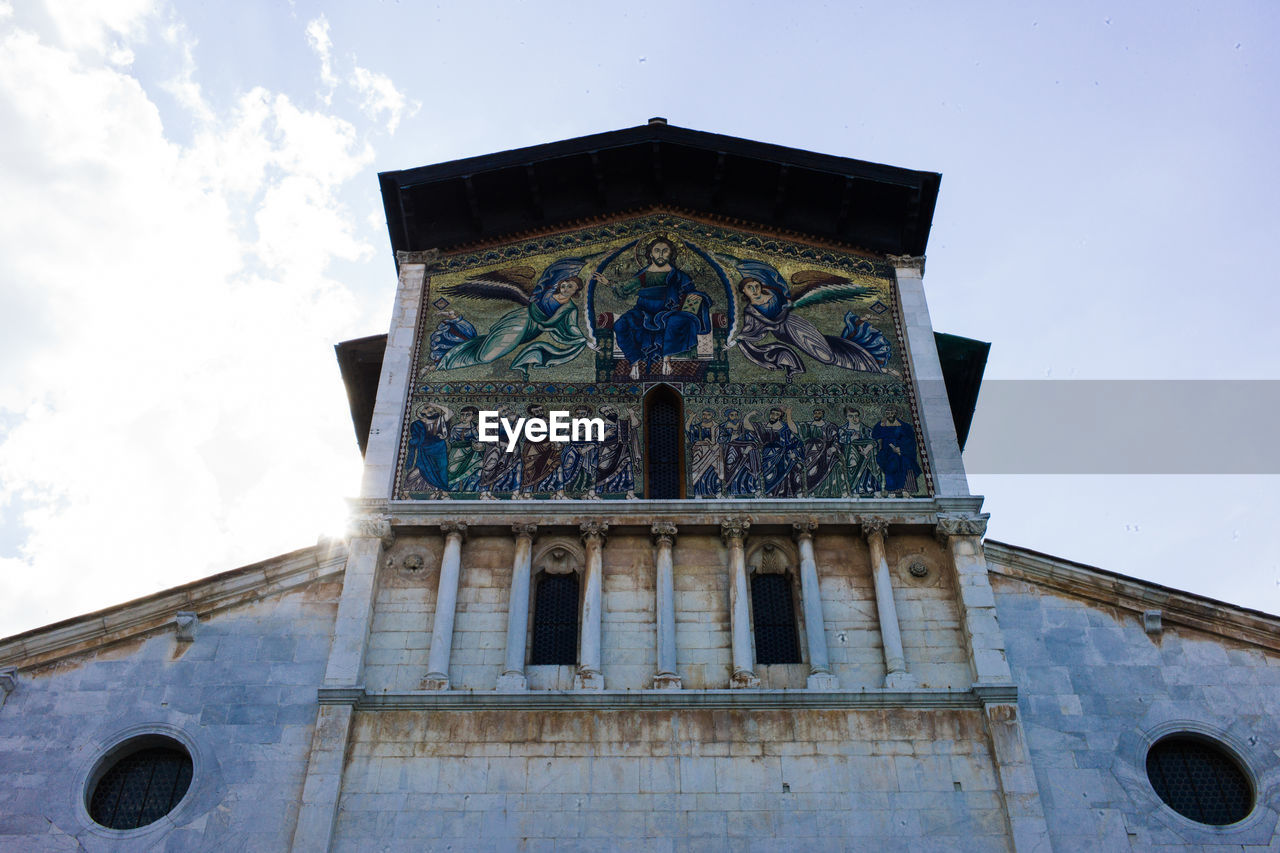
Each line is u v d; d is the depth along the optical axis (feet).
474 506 85.92
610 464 89.45
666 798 73.61
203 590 82.02
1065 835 72.74
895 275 102.58
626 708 76.84
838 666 79.77
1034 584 83.46
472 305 100.12
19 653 78.84
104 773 75.97
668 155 106.52
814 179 104.37
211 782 74.18
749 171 105.70
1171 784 76.38
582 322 98.73
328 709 76.33
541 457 89.71
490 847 71.72
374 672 79.20
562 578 84.48
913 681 78.69
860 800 73.61
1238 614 81.35
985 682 77.56
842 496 87.81
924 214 104.27
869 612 82.17
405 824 72.59
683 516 85.20
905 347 97.30
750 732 76.18
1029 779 73.97
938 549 85.56
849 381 95.04
